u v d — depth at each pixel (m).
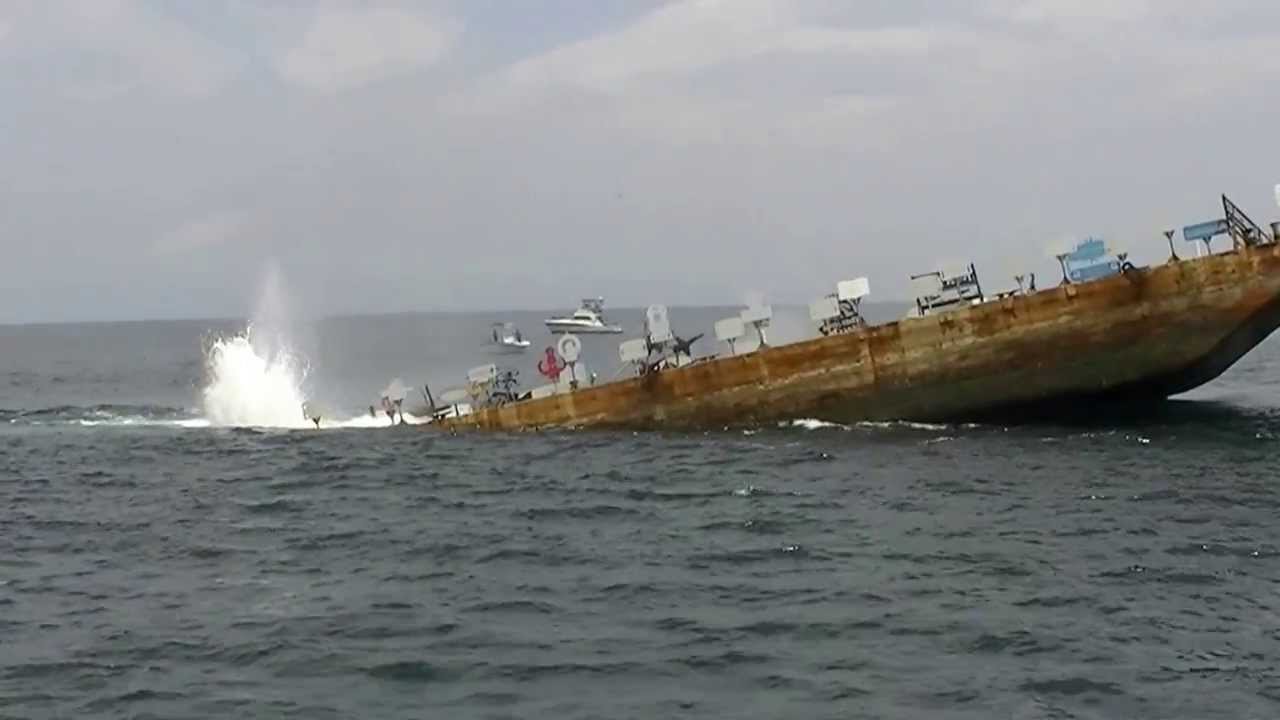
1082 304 33.62
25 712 15.09
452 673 16.22
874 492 27.36
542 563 22.08
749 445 33.69
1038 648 16.62
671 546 23.11
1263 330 33.56
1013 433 34.00
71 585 21.33
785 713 14.68
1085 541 22.34
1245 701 14.71
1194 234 33.44
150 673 16.45
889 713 14.61
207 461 35.94
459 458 34.28
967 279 35.62
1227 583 19.45
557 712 14.86
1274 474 27.89
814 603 19.03
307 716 14.84
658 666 16.36
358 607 19.36
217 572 22.09
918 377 34.94
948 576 20.34
